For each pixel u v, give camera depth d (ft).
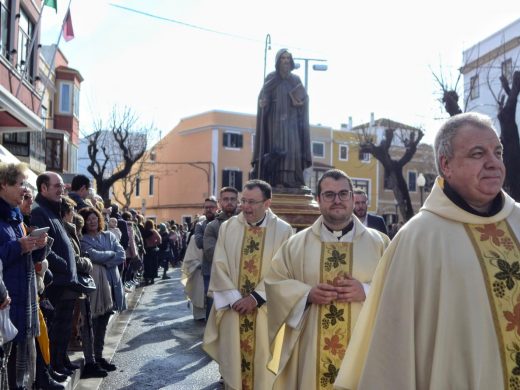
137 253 41.42
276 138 31.24
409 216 85.66
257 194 16.52
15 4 45.65
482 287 6.93
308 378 11.59
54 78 89.25
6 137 58.70
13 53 45.29
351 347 7.83
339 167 156.97
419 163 157.79
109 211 32.22
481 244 7.14
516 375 6.74
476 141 7.16
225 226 17.04
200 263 31.01
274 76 31.71
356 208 20.53
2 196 13.56
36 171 65.92
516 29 91.09
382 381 7.05
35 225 15.90
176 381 19.72
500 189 7.31
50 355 17.06
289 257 12.71
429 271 7.08
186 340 26.61
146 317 32.94
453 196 7.40
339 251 12.12
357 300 11.56
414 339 7.04
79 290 17.15
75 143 95.61
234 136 148.46
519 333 6.83
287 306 11.94
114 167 147.54
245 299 15.52
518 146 53.78
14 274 13.12
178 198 157.69
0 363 12.39
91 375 19.75
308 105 32.12
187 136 155.02
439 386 6.76
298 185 31.45
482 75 96.89
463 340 6.82
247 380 15.64
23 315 13.20
